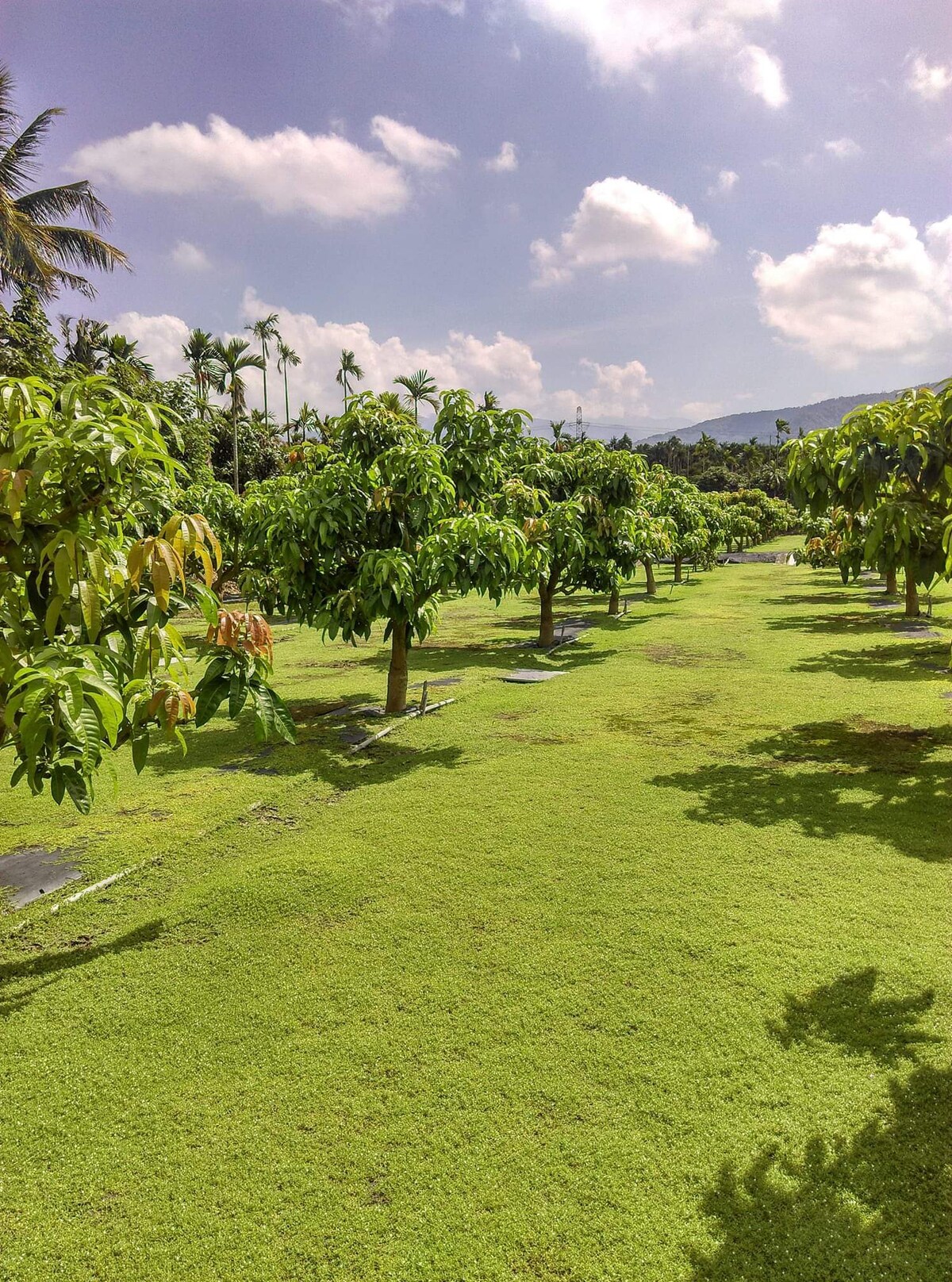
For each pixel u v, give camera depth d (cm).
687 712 802
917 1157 229
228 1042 294
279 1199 224
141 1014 313
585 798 546
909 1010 296
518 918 379
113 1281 200
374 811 534
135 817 534
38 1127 254
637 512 1518
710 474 7188
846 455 536
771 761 624
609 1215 214
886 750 644
